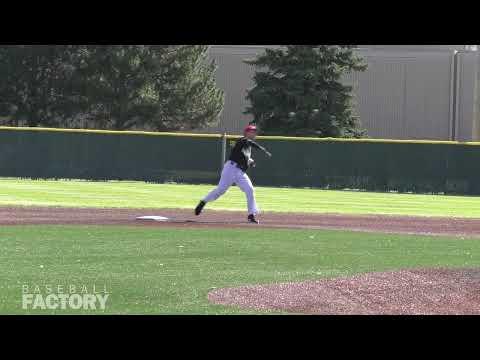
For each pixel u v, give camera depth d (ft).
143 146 345.51
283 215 206.28
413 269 111.24
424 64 517.14
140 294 91.66
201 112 495.41
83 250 125.49
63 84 499.51
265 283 99.35
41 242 134.41
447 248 142.10
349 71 468.34
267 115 457.68
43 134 341.41
